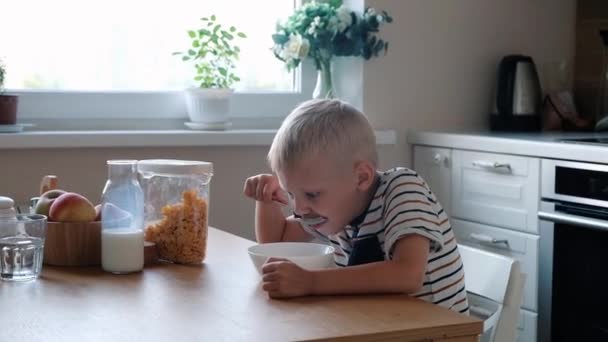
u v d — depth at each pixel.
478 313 2.07
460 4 3.01
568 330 2.38
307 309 1.19
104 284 1.35
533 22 3.17
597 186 2.28
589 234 2.31
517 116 3.00
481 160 2.65
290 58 2.79
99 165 2.57
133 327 1.10
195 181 1.52
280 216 1.70
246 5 2.90
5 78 2.59
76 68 2.69
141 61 2.77
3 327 1.10
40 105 2.63
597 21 3.14
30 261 1.38
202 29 2.77
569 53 3.23
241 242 1.72
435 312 1.18
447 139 2.77
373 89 2.88
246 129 2.90
